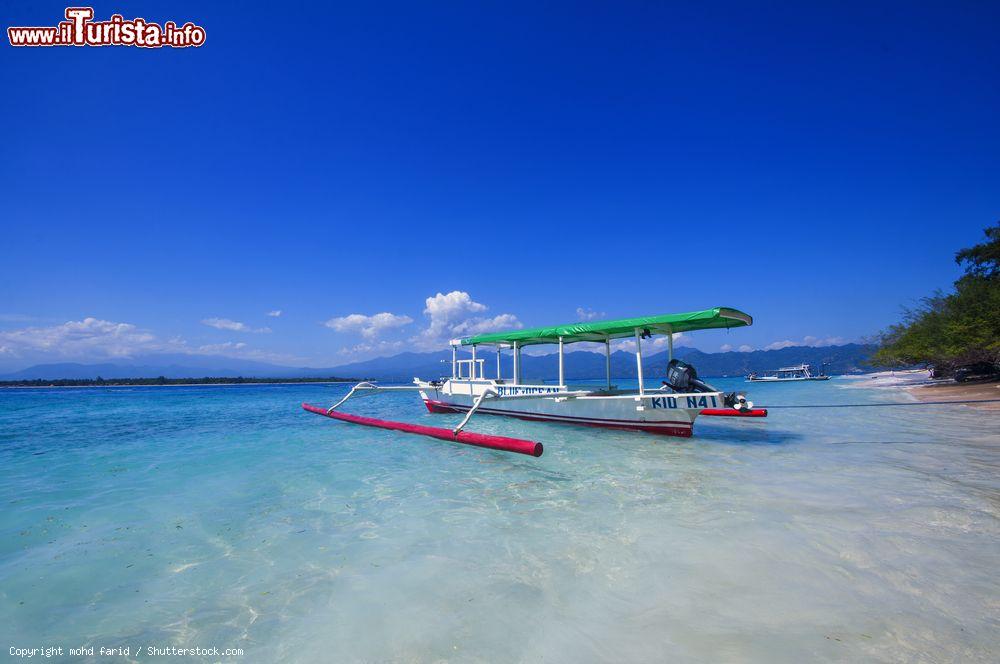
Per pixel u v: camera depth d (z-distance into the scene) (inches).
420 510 218.8
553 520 199.0
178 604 134.2
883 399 871.7
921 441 383.6
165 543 182.7
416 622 119.3
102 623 124.7
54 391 2598.4
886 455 327.9
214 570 156.7
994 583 130.6
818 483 249.8
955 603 120.0
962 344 979.3
